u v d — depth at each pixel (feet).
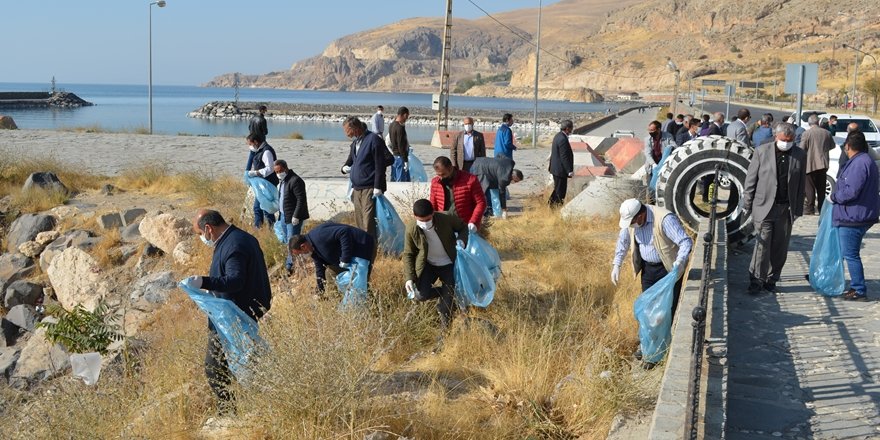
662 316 21.39
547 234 37.55
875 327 23.00
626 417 18.26
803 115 85.92
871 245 34.88
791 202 26.40
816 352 21.01
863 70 475.72
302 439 17.72
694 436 13.07
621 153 74.69
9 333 39.27
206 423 20.18
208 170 67.31
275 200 38.99
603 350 21.98
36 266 44.93
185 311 33.78
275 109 353.10
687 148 33.73
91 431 19.88
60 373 31.30
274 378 18.69
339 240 25.20
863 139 25.79
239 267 20.44
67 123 223.10
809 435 16.26
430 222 24.35
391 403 19.44
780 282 28.45
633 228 23.15
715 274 24.57
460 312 25.23
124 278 40.01
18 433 20.56
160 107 469.98
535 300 28.30
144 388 22.41
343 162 77.77
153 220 41.60
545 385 20.70
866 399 17.90
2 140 95.14
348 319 21.07
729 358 20.63
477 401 20.24
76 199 53.11
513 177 42.96
